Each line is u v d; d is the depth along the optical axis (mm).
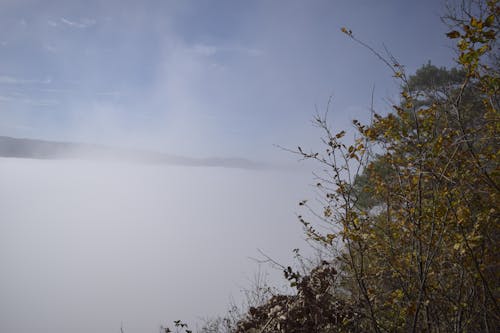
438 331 3492
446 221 3260
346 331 3975
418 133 3654
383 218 4047
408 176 3688
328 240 3771
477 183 3645
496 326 3535
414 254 3580
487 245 3439
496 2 3361
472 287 3514
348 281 4285
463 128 3354
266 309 4594
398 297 3586
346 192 3768
